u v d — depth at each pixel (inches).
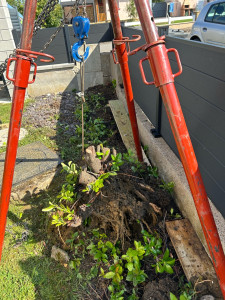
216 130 67.1
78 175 100.6
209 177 75.2
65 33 229.9
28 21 59.1
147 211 86.4
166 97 53.8
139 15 53.5
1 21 201.6
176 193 92.4
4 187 71.2
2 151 144.1
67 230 90.7
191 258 72.3
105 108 198.7
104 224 87.1
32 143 143.3
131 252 73.2
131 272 71.7
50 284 78.7
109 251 85.0
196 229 79.4
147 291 69.1
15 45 224.1
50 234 93.7
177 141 54.7
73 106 212.8
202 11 240.2
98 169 92.8
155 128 120.2
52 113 198.5
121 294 69.9
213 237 54.1
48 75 237.0
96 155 101.1
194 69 75.2
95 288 76.5
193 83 77.0
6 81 224.7
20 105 65.7
